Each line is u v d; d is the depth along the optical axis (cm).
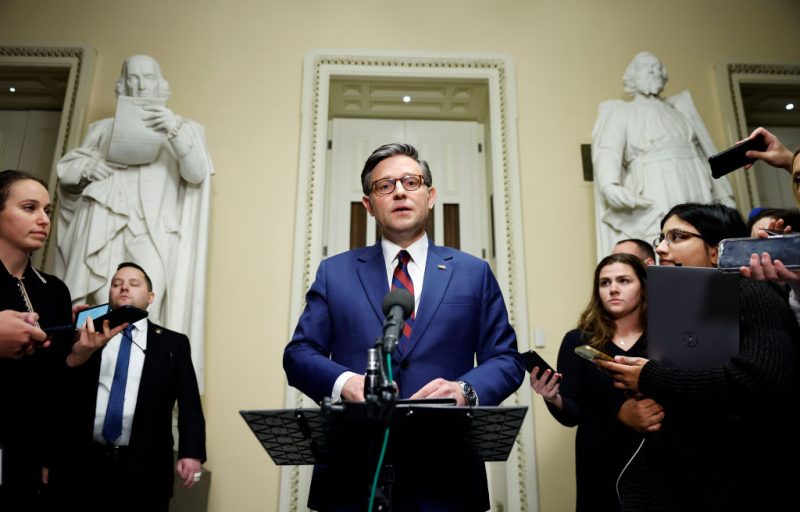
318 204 380
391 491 120
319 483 140
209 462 328
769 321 137
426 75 412
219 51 414
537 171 397
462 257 169
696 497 139
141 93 355
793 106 452
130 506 212
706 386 137
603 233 366
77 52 405
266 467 329
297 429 116
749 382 131
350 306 158
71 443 205
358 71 411
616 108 385
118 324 166
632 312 210
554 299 368
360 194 433
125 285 252
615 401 193
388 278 165
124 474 215
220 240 371
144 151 333
